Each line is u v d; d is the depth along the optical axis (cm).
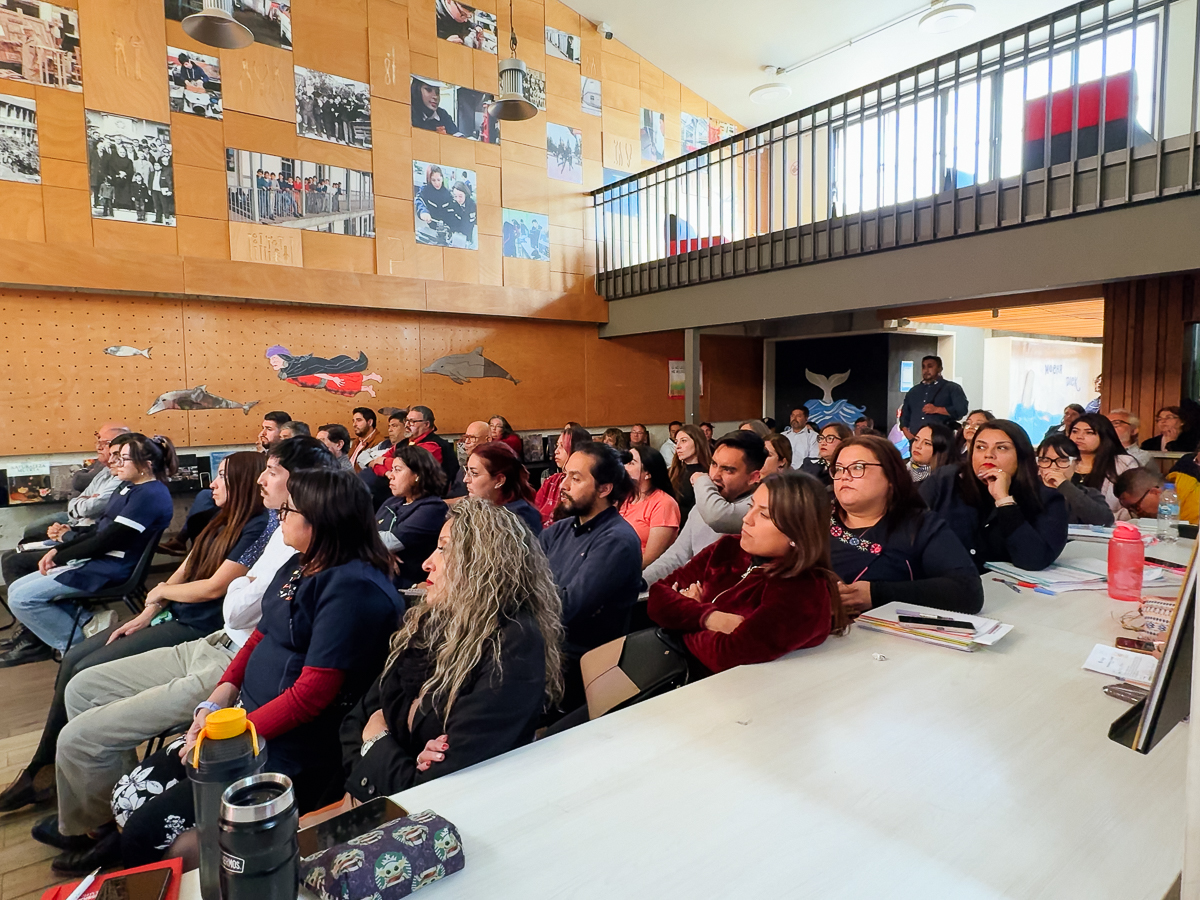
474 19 795
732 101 1026
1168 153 402
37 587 341
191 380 639
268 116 661
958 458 333
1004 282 482
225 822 74
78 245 568
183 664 238
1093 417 376
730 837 95
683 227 978
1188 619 86
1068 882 86
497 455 298
